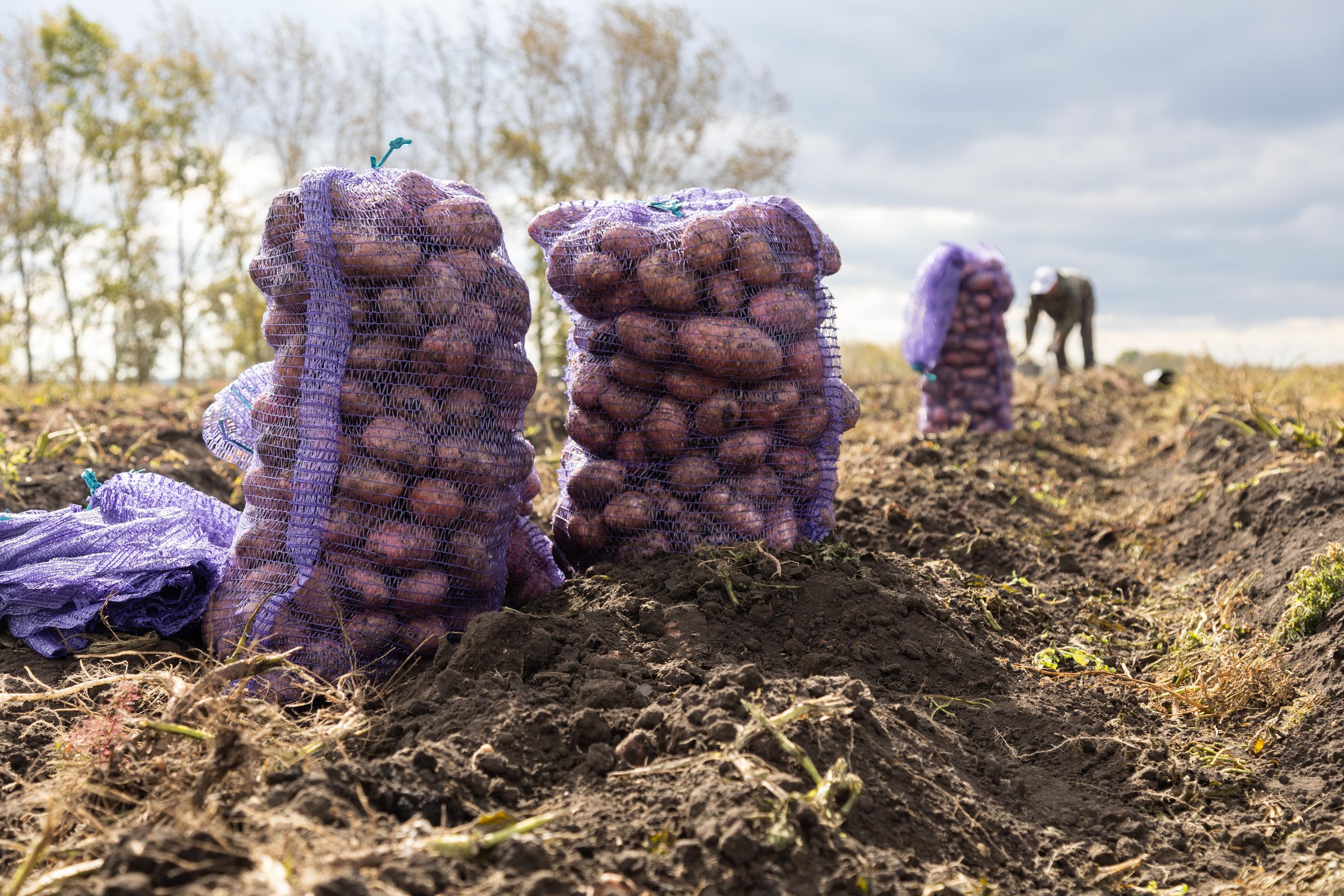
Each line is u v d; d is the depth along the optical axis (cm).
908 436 888
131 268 2375
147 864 203
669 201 457
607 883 214
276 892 191
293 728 290
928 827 267
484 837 221
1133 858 283
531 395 392
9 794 283
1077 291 1620
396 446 353
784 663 349
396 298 355
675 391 412
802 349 422
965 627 408
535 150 2034
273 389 371
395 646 368
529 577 439
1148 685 384
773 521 430
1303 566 469
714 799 241
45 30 2242
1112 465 917
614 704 296
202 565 398
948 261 897
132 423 815
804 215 430
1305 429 660
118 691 324
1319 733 352
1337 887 260
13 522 408
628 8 2062
